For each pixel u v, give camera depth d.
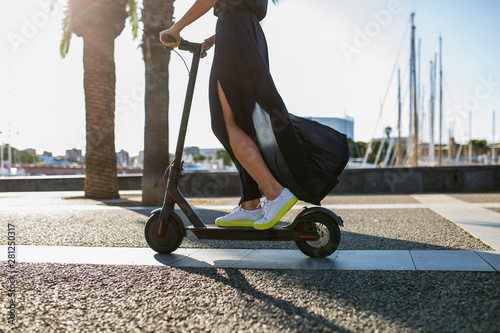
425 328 1.44
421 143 38.34
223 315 1.61
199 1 2.57
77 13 9.47
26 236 3.73
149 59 7.48
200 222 2.81
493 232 3.64
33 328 1.50
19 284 2.09
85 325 1.53
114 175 10.07
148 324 1.53
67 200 9.20
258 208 2.82
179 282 2.10
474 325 1.45
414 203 7.15
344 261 2.55
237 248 3.10
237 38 2.56
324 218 2.61
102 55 9.70
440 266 2.33
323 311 1.63
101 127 9.81
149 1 7.41
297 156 2.53
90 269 2.41
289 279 2.13
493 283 1.94
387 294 1.83
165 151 7.52
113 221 4.82
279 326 1.49
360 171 11.43
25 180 15.12
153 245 2.88
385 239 3.39
